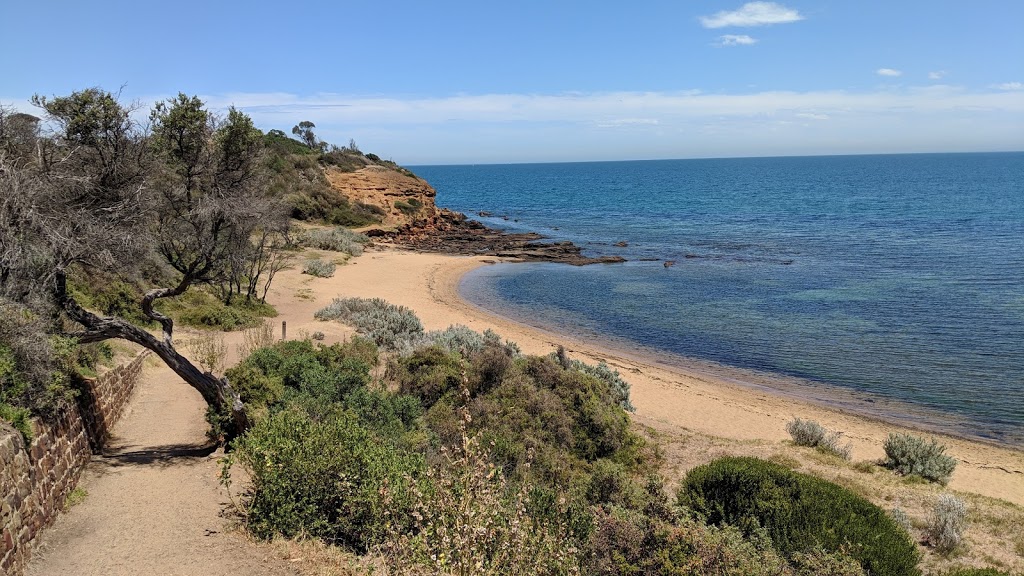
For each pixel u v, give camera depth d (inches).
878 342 1142.3
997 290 1533.0
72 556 284.4
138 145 427.2
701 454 600.4
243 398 487.8
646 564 287.9
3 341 327.6
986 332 1185.4
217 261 468.4
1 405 297.0
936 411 838.5
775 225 3014.3
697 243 2431.1
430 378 626.2
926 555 415.2
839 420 804.0
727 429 741.9
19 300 376.8
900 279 1692.9
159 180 438.9
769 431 743.7
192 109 427.5
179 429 496.4
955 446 727.7
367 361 731.4
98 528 312.8
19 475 278.4
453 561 181.3
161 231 454.0
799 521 375.9
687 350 1114.1
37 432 314.7
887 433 762.2
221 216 451.5
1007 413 828.0
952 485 599.5
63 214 398.9
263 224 994.1
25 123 406.9
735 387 925.8
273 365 588.7
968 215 3282.5
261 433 351.9
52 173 391.2
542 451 521.0
